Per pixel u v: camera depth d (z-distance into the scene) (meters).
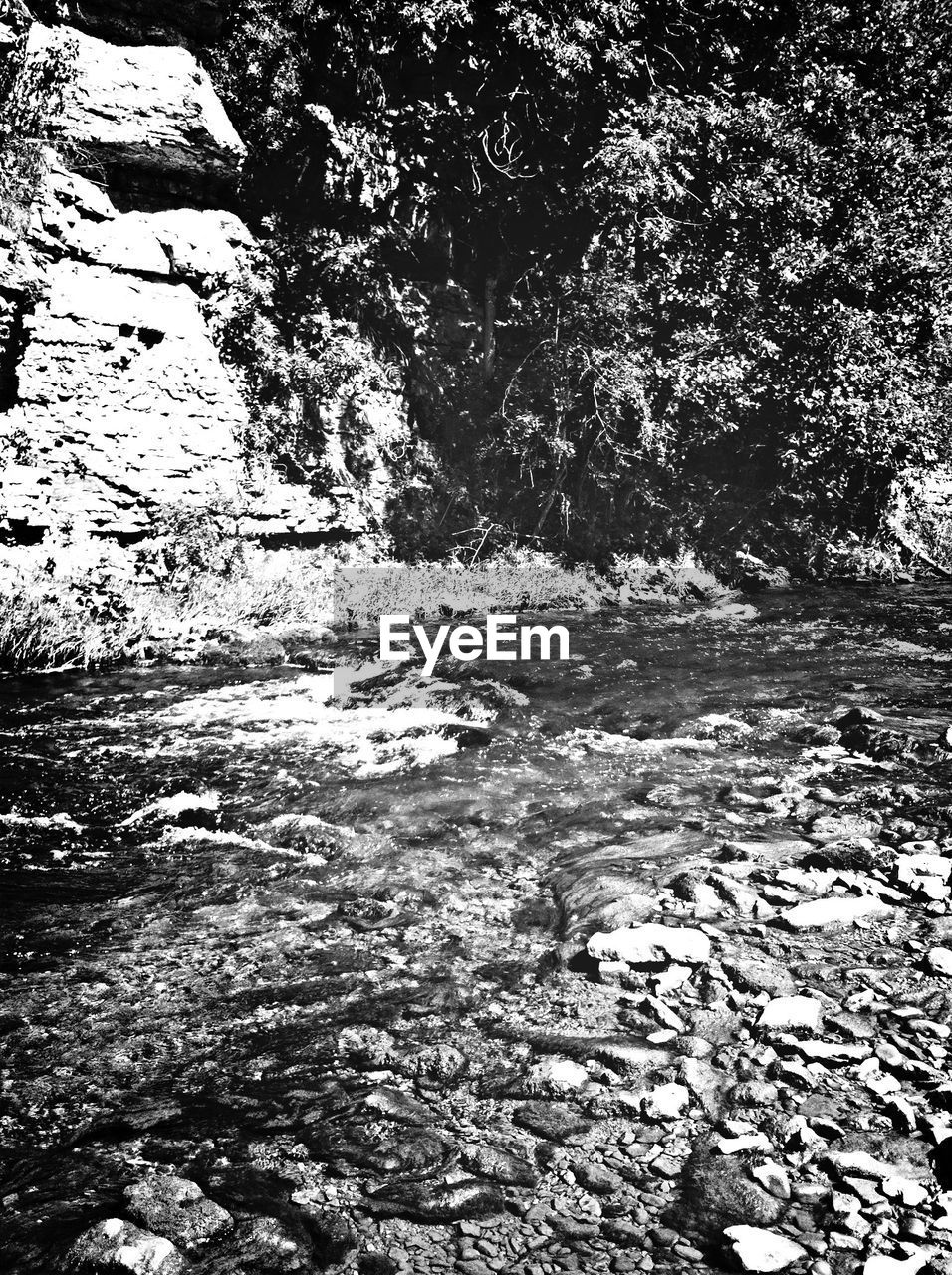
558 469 20.33
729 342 20.47
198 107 15.72
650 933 4.39
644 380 20.03
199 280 16.27
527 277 21.47
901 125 21.09
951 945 4.39
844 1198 2.78
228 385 16.05
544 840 6.04
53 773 7.47
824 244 20.50
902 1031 3.69
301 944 4.70
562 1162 3.03
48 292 13.72
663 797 6.73
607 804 6.65
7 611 11.31
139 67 15.45
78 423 13.70
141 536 13.93
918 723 8.46
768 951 4.35
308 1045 3.79
